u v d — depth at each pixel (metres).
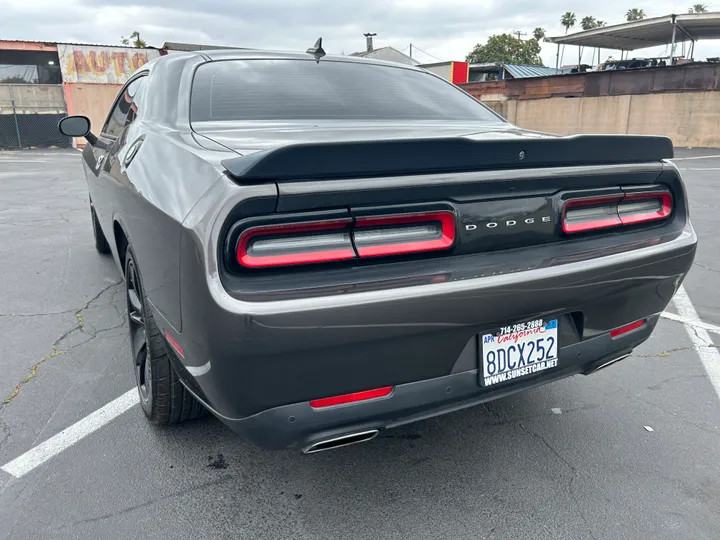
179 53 2.94
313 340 1.57
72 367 3.13
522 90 25.72
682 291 4.53
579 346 2.11
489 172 1.81
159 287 1.88
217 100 2.42
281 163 1.52
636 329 2.30
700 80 20.45
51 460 2.32
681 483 2.21
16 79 23.86
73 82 23.97
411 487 2.20
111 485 2.18
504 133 2.47
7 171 14.22
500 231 1.86
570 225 2.02
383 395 1.77
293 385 1.63
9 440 2.46
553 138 1.91
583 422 2.65
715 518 2.02
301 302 1.54
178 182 1.81
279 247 1.57
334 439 1.75
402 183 1.67
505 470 2.30
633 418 2.68
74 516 2.01
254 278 1.55
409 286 1.66
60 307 4.04
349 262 1.64
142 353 2.53
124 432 2.53
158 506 2.07
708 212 7.94
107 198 2.96
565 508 2.08
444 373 1.84
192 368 1.75
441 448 2.46
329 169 1.57
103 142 3.70
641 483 2.21
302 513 2.05
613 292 2.07
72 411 2.69
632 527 1.98
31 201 8.94
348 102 2.59
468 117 2.79
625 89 22.44
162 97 2.58
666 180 2.25
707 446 2.45
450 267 1.77
